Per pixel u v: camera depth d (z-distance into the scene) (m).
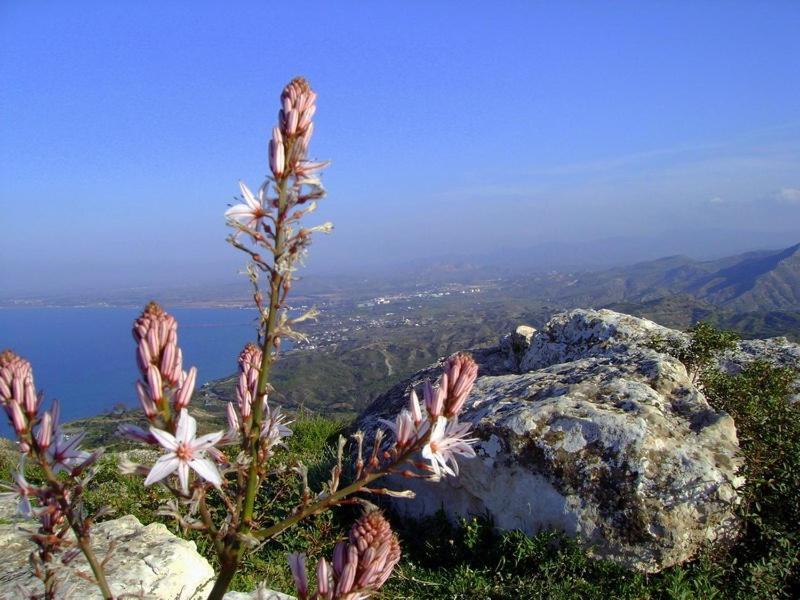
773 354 10.83
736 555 6.39
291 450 10.48
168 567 5.20
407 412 2.64
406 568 6.74
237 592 5.24
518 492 6.98
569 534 6.62
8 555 5.45
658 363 8.17
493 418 7.46
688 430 7.06
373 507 2.51
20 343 76.19
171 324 2.37
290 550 6.88
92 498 7.27
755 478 6.47
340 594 2.30
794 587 6.14
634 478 6.47
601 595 5.93
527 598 6.04
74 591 4.74
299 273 2.49
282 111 2.47
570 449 6.84
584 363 9.05
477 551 6.92
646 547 6.26
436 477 2.52
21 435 2.41
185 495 2.34
